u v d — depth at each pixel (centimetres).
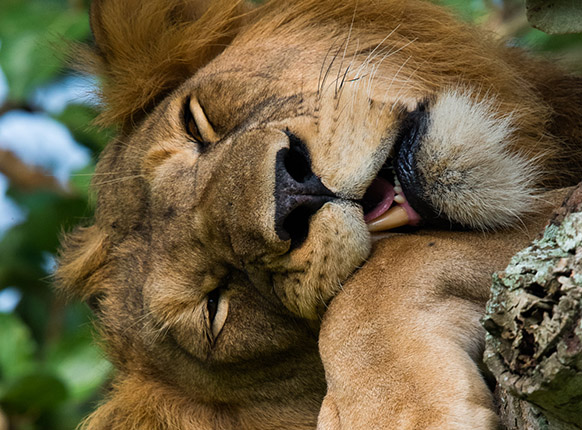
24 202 1077
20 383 928
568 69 791
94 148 1077
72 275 830
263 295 623
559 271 366
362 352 499
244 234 578
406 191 582
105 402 846
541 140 701
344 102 591
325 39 748
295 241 568
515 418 419
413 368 471
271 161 568
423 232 584
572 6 511
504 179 577
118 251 749
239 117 669
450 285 516
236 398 731
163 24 841
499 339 380
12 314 1020
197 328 668
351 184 567
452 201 572
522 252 392
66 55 920
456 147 570
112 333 770
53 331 1062
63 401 948
